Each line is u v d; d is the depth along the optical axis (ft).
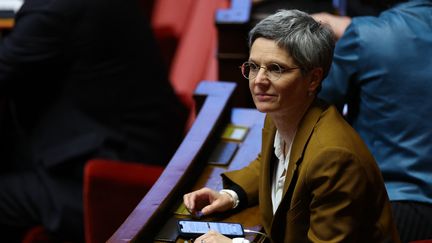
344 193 18.61
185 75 45.57
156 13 53.72
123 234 20.15
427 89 25.22
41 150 34.73
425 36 25.39
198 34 47.47
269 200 21.63
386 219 19.80
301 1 41.88
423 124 25.26
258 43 19.24
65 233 33.37
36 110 34.83
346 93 26.20
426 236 24.93
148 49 36.83
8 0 45.27
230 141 27.45
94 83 34.81
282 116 20.06
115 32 34.91
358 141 19.53
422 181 25.26
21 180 34.42
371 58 25.35
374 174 19.24
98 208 29.66
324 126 19.54
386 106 25.49
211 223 21.59
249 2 40.68
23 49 33.35
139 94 35.96
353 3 37.58
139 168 29.48
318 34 19.17
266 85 19.24
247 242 19.83
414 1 26.20
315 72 19.47
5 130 35.65
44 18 33.30
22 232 34.88
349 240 18.93
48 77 34.45
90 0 33.96
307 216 19.83
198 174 25.04
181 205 22.90
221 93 29.30
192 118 40.52
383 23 25.72
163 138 37.06
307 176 19.08
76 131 34.65
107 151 34.73
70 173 34.63
